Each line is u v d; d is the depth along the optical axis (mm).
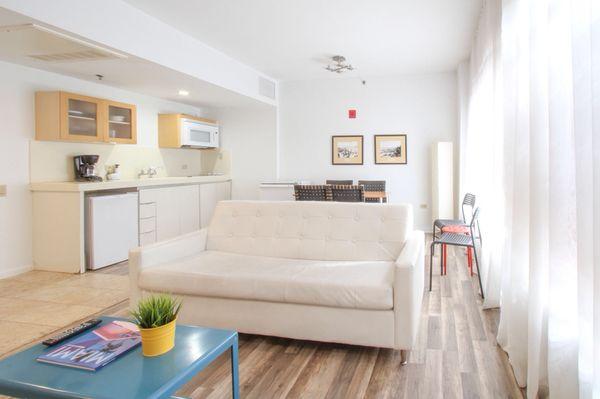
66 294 3721
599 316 1200
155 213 5551
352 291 2348
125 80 5039
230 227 3447
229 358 2439
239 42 4988
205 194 6758
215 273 2646
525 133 2256
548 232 1773
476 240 4199
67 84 4832
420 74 6793
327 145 7238
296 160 7391
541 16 1878
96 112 4891
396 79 6895
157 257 2934
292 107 7352
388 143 6980
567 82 1584
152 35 4105
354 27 4508
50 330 2914
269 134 7410
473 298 3523
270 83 7023
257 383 2166
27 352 1611
